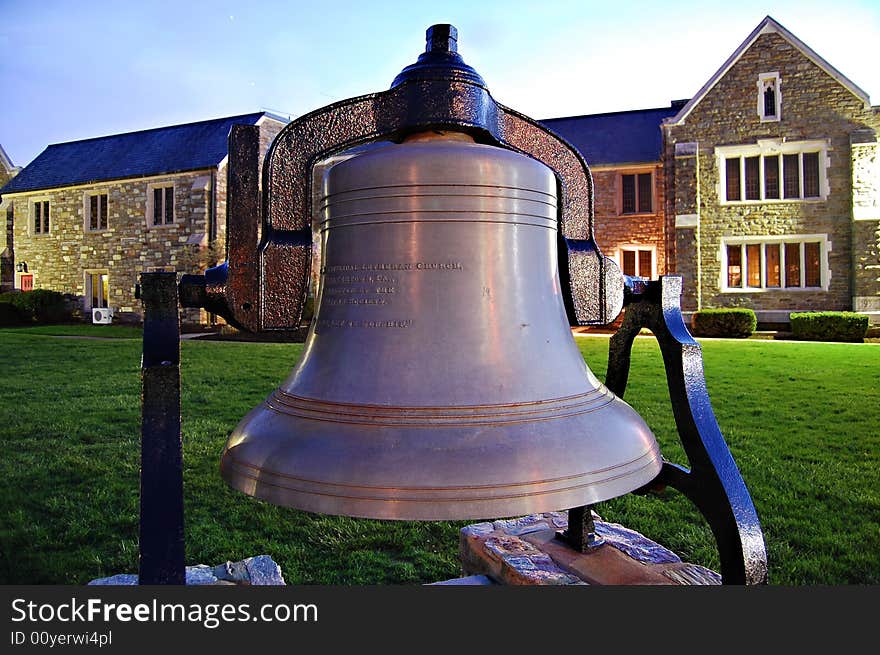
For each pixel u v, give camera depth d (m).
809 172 19.03
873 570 2.96
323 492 1.13
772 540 3.33
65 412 6.66
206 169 22.33
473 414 1.25
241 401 7.20
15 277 26.73
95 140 27.12
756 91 19.20
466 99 1.38
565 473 1.18
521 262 1.45
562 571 2.36
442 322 1.35
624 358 1.98
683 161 19.64
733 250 19.75
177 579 1.16
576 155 1.67
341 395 1.32
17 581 2.91
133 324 23.91
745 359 11.64
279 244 1.38
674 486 1.74
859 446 5.24
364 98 1.42
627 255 21.47
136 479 4.40
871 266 18.02
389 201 1.37
